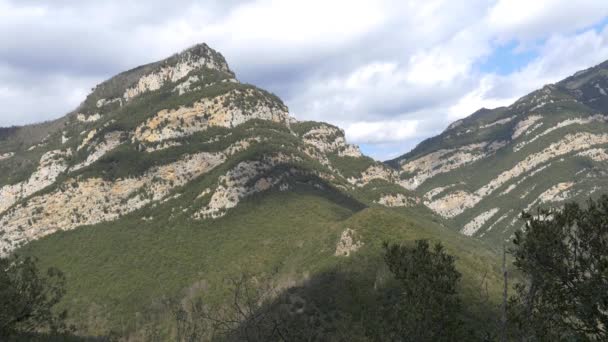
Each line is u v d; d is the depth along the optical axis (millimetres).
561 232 19344
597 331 17656
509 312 20406
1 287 28719
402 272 23812
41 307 31312
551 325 18688
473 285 67688
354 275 87500
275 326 23312
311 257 108500
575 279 18719
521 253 20297
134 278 140625
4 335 28438
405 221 109438
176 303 112375
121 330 112875
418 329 21938
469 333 22375
